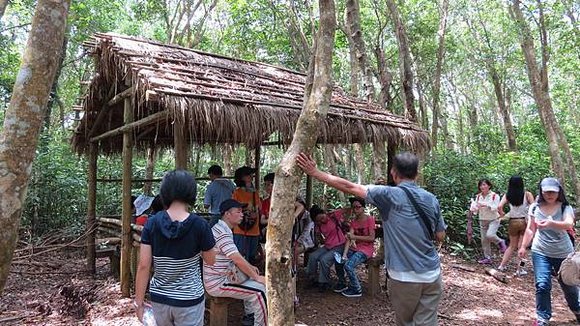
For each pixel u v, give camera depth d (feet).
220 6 54.85
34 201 28.76
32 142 9.62
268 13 41.96
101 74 19.88
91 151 23.94
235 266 13.66
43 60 9.78
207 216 24.72
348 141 22.22
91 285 19.90
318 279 19.67
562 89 70.49
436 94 45.91
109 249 23.94
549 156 44.75
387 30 47.88
